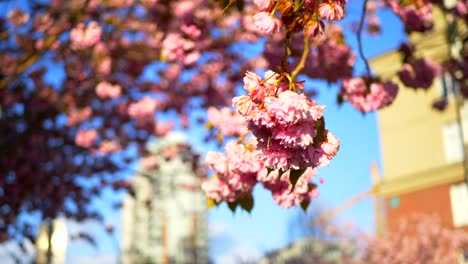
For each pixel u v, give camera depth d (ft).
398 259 93.50
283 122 8.97
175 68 35.40
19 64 31.17
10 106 36.14
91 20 31.76
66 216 42.93
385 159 101.40
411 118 98.07
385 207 99.35
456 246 88.89
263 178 14.08
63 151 39.65
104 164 43.06
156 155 45.44
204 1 24.39
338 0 10.13
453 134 91.35
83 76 36.50
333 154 9.84
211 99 37.24
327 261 112.68
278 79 9.62
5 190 36.76
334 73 19.27
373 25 27.25
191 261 136.77
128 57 34.86
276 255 123.24
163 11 26.78
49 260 40.11
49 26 31.09
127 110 39.68
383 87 17.89
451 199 91.61
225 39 28.73
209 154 14.65
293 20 10.32
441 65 26.81
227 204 15.03
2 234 36.88
